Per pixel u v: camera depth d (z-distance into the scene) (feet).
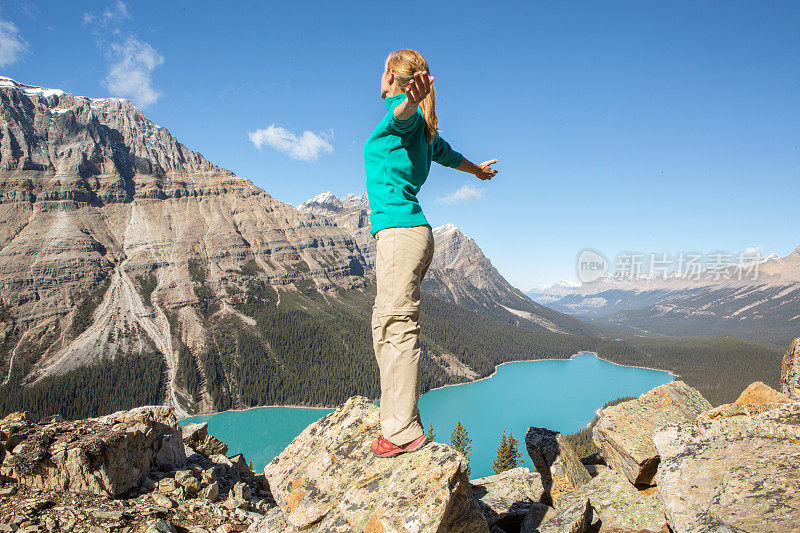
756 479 13.19
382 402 13.76
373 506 12.86
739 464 14.05
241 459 40.86
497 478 26.16
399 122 11.18
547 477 22.56
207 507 28.37
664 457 15.57
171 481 30.45
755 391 23.63
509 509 20.54
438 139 13.70
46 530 23.17
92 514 25.05
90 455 28.12
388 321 12.62
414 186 12.76
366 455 15.89
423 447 13.61
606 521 18.57
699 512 12.83
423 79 9.90
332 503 14.46
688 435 15.81
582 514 18.35
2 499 25.62
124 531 24.00
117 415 34.73
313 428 20.08
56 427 30.94
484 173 16.30
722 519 12.21
